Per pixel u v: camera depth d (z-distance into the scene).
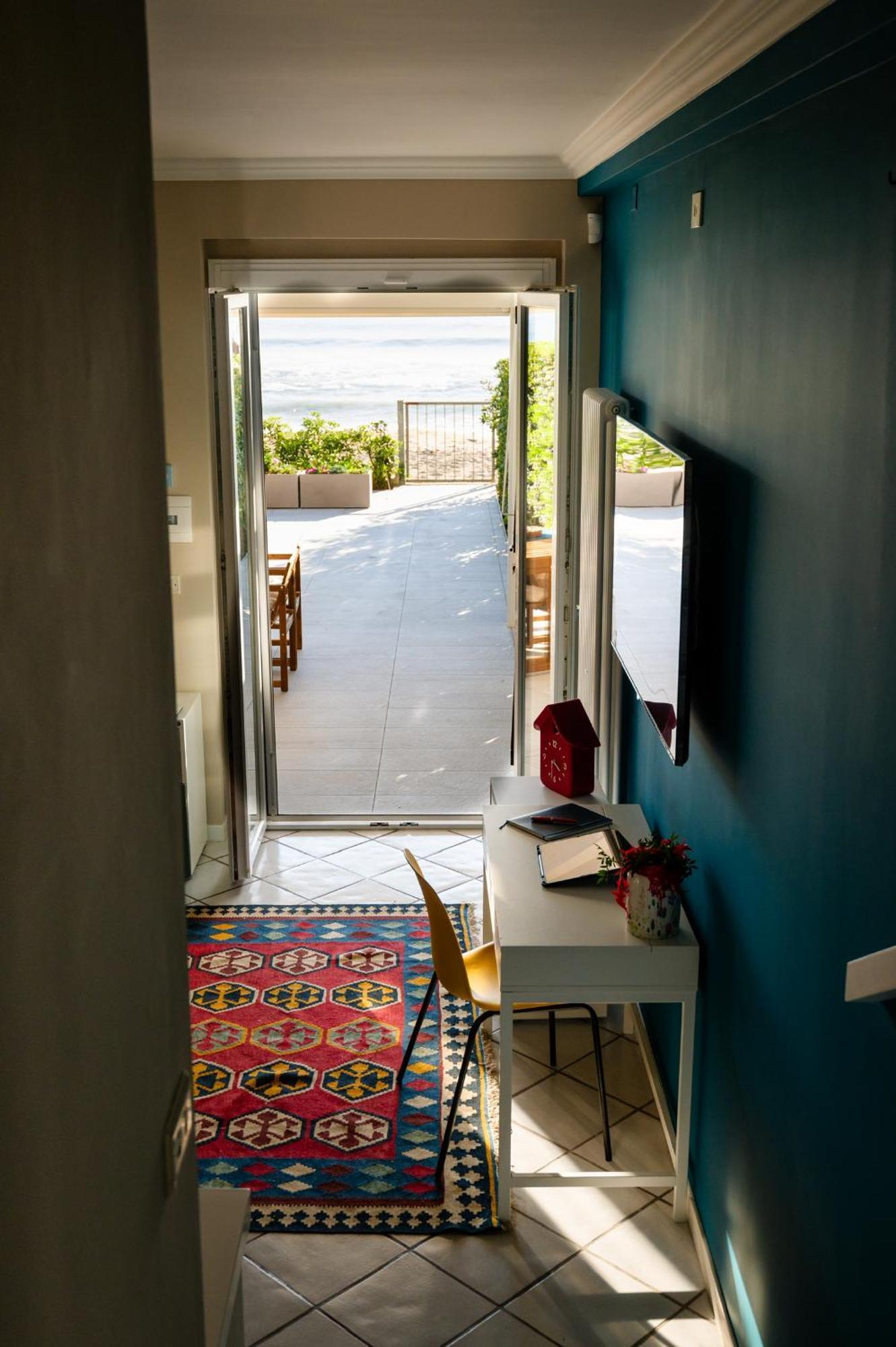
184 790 5.41
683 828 3.67
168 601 1.40
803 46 2.05
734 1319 2.95
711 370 3.23
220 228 5.40
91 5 1.04
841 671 2.13
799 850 2.41
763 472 2.67
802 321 2.37
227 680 5.23
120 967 1.12
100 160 1.07
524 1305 3.12
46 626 0.87
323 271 5.53
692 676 3.53
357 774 6.73
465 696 8.18
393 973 4.70
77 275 0.98
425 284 5.59
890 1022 1.90
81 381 0.99
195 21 2.67
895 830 1.87
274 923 5.09
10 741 0.78
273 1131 3.79
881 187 1.92
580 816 4.14
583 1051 4.26
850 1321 2.10
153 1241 1.26
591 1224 3.43
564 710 4.55
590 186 4.99
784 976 2.52
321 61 3.11
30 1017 0.81
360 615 10.47
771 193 2.60
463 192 5.39
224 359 4.97
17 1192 0.78
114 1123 1.08
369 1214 3.44
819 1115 2.28
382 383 24.14
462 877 5.49
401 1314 3.08
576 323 5.26
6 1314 0.74
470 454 18.98
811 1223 2.33
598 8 2.52
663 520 3.32
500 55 3.01
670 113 3.33
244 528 5.47
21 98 0.82
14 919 0.78
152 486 1.30
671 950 3.26
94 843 1.02
